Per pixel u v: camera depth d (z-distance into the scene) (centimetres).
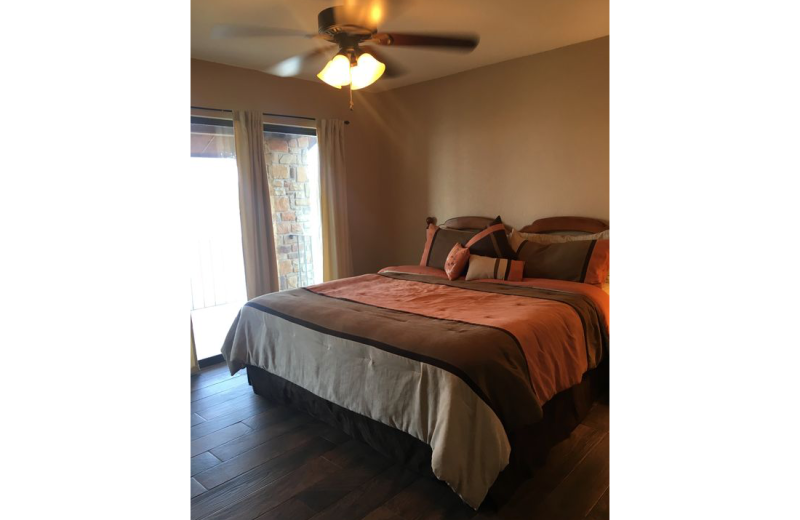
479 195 412
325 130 433
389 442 227
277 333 282
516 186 387
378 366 220
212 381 348
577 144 347
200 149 366
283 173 422
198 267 459
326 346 249
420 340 212
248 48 329
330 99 444
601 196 340
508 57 370
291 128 418
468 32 307
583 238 341
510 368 202
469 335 211
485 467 185
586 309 272
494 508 193
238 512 198
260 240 390
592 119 338
